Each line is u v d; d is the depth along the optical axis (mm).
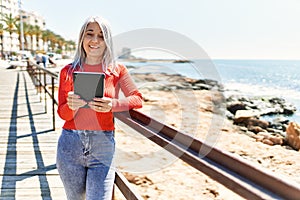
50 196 2725
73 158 1624
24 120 5613
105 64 1616
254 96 18359
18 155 3775
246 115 11523
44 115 6082
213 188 4043
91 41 1577
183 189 4008
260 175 811
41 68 6281
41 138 4480
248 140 8375
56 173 3242
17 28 65062
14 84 11820
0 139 4406
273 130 10844
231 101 15383
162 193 3877
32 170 3314
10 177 3127
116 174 1962
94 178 1606
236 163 900
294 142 8555
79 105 1527
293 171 6074
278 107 15070
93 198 1599
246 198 790
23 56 41094
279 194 753
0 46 61406
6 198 2668
